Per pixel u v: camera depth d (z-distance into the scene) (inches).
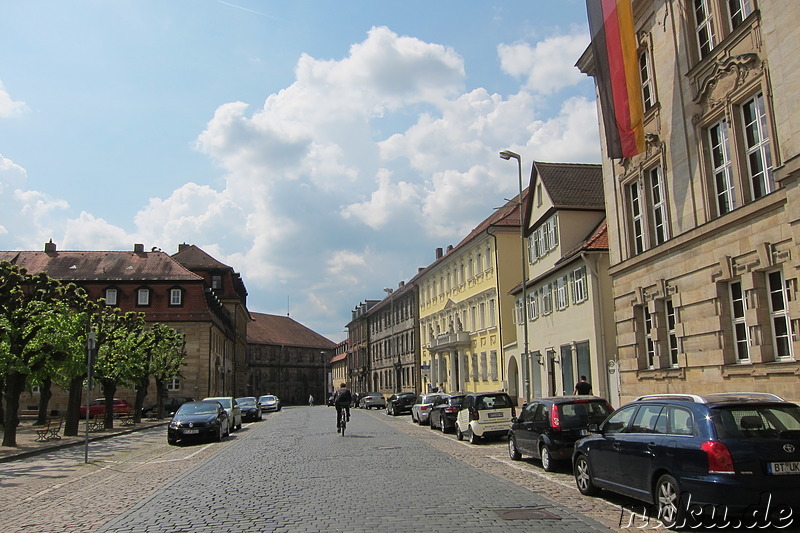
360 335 3887.8
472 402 879.1
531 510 370.3
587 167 1364.4
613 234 879.7
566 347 1173.7
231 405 1251.2
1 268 941.2
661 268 741.9
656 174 784.9
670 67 719.7
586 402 560.4
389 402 1884.8
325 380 4950.8
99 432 1210.0
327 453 736.3
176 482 526.3
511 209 1786.4
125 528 344.5
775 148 547.8
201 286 2255.2
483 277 1823.3
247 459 697.6
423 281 2573.8
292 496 433.7
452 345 2011.6
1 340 917.8
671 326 745.6
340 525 334.3
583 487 430.9
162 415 1738.4
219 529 333.1
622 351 847.7
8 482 566.3
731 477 293.3
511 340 1664.6
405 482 491.2
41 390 1486.2
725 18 628.1
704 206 657.6
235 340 3041.3
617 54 769.6
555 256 1253.1
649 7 764.6
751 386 580.1
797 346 519.8
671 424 339.3
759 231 565.6
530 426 595.8
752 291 575.8
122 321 1374.3
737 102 606.9
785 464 296.2
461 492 439.2
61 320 1004.6
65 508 422.6
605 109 808.3
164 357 1675.7
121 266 2325.3
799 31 497.7
